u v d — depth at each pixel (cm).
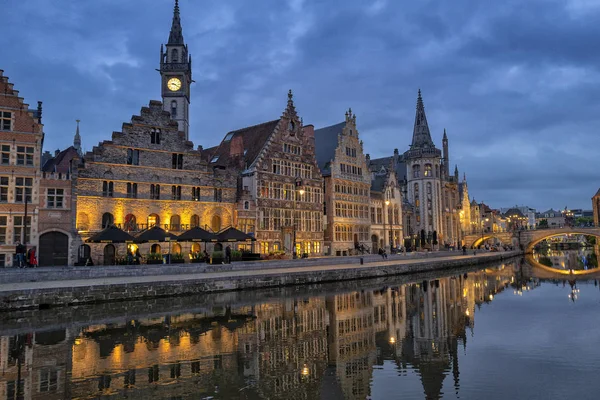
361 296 3691
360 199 7806
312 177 6862
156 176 5125
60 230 4456
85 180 4653
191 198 5381
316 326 2523
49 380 1600
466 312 2986
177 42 8206
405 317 2805
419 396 1460
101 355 1916
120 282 3259
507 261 9044
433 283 4759
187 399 1432
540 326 2522
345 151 7569
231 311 2952
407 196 11219
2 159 4294
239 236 4666
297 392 1499
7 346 2053
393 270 5484
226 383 1583
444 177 12031
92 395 1458
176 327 2469
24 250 3941
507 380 1605
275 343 2142
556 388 1515
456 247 12081
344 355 1952
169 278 3556
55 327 2448
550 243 19862
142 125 5088
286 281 4181
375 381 1612
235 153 6400
